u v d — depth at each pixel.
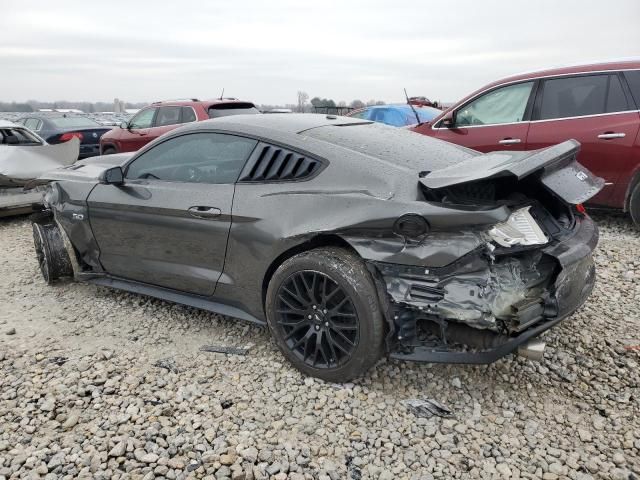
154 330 3.84
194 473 2.43
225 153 3.52
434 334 2.84
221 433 2.70
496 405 2.92
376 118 10.70
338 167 3.08
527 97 6.13
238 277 3.40
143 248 3.89
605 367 3.25
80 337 3.75
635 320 3.83
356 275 2.83
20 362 3.39
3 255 5.75
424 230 2.67
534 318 2.78
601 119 5.66
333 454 2.56
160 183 3.79
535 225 2.88
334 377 3.04
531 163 2.68
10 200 6.84
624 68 5.59
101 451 2.57
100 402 2.96
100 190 4.10
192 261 3.63
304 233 2.99
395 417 2.81
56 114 13.60
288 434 2.69
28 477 2.40
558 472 2.43
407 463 2.50
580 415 2.83
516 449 2.59
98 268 4.34
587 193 2.92
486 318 2.63
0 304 4.36
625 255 5.14
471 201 2.75
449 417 2.82
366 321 2.83
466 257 2.65
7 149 6.98
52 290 4.66
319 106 15.33
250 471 2.44
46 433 2.71
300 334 3.17
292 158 3.25
